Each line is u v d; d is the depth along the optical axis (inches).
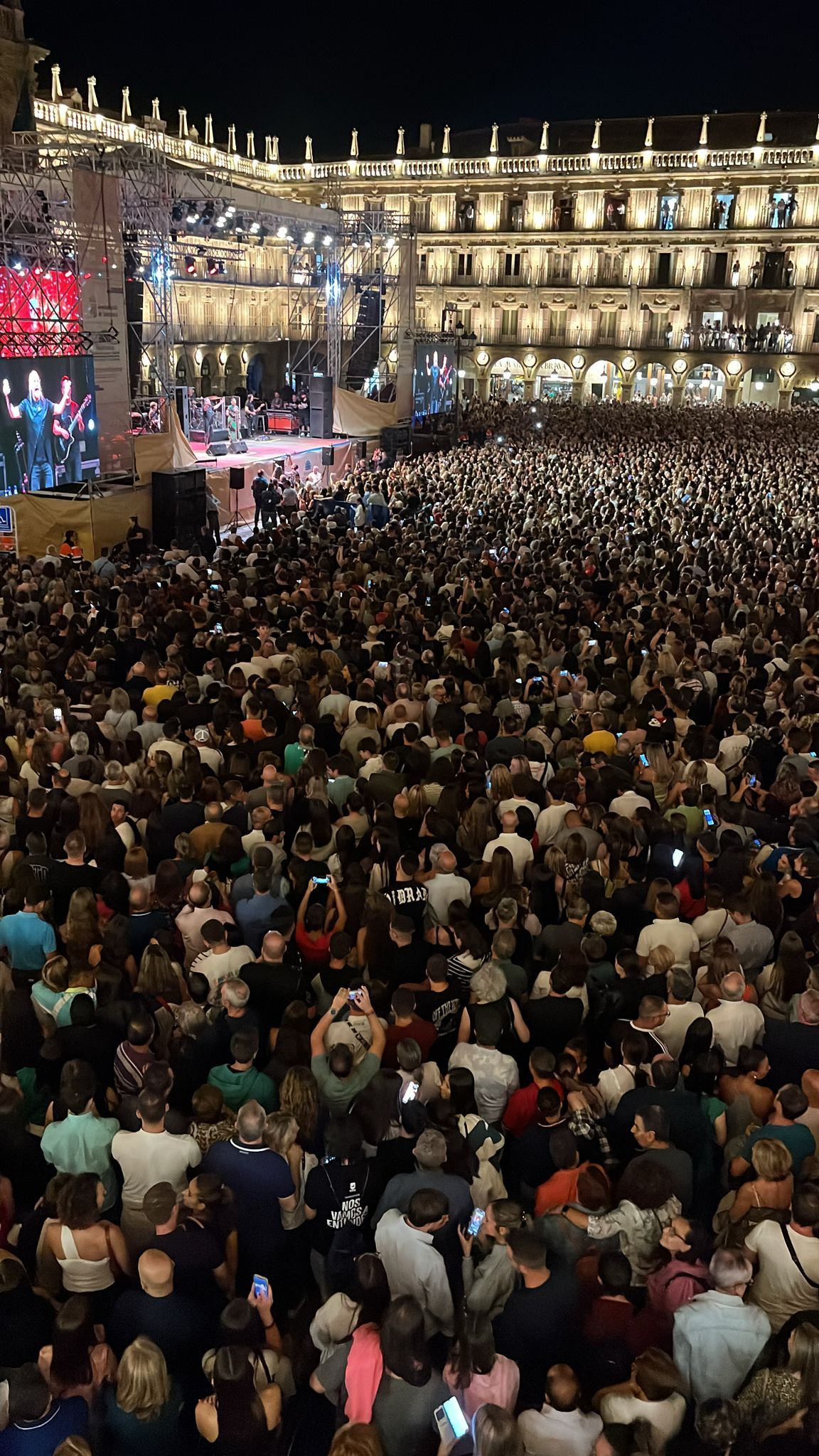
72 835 327.3
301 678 498.3
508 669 507.8
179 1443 178.5
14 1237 226.5
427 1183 209.6
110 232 1011.9
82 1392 173.9
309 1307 225.8
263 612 605.3
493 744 424.8
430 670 509.0
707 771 402.9
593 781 389.7
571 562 794.8
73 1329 173.8
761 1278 205.3
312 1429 204.7
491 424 1932.8
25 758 428.8
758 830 380.8
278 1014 277.7
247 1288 221.5
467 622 616.4
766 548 877.2
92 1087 227.1
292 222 1496.1
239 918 312.2
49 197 1116.5
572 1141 217.6
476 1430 158.2
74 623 567.2
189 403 1531.7
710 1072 247.0
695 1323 184.1
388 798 392.5
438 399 1921.8
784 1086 249.6
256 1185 214.7
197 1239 200.5
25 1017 268.8
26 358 924.0
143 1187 219.9
